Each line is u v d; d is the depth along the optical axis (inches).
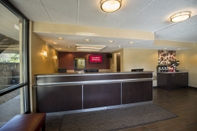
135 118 94.2
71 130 77.5
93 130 77.5
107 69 273.7
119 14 84.3
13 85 80.4
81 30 107.8
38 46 113.0
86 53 259.1
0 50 76.8
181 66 234.2
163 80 208.8
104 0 62.9
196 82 205.8
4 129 48.9
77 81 106.7
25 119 57.2
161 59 231.6
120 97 119.7
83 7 74.3
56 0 66.1
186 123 86.6
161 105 124.6
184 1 67.1
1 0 62.2
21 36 90.7
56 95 102.3
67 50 221.1
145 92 129.7
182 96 159.9
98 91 112.7
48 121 89.9
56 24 102.0
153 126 82.6
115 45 170.6
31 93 95.4
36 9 76.7
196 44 199.9
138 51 213.2
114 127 81.1
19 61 89.7
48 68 153.0
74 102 106.0
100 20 95.7
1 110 79.7
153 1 67.3
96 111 108.7
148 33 129.6
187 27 113.7
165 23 102.6
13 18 83.8
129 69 207.2
